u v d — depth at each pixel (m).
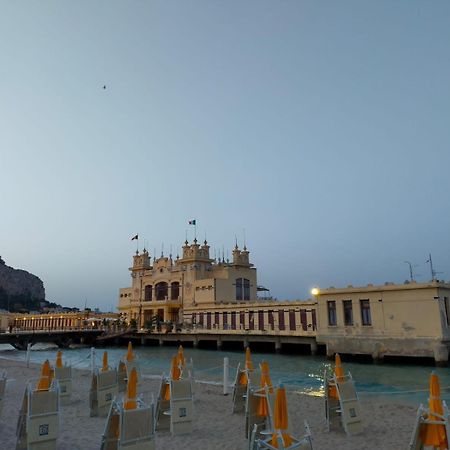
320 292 47.66
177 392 13.80
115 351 63.81
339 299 46.22
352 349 44.03
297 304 60.97
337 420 13.87
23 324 120.06
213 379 26.70
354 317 44.78
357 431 13.45
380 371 36.66
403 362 41.12
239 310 69.44
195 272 84.69
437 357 38.47
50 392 11.71
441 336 38.88
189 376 19.78
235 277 84.94
